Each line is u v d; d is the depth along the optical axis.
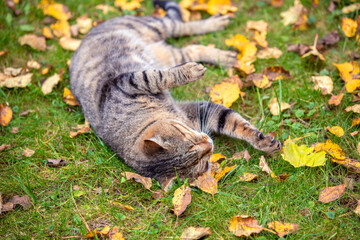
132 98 1.03
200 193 0.95
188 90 1.17
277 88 1.12
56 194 0.96
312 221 0.87
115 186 0.98
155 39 1.28
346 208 0.89
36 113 1.14
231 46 1.26
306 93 1.10
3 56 1.27
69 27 1.31
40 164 1.03
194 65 1.00
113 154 1.03
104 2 1.40
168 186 0.94
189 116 1.07
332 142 0.98
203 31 1.30
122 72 1.09
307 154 0.94
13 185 0.99
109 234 0.89
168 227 0.89
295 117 1.06
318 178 0.94
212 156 0.99
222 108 1.05
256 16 1.31
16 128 1.10
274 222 0.86
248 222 0.86
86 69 1.13
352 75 1.08
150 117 1.01
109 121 1.03
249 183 0.95
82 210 0.94
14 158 1.04
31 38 1.29
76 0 1.40
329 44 1.19
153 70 1.02
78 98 1.13
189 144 0.93
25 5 1.39
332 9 1.27
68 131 1.10
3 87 1.19
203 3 1.37
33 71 1.24
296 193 0.92
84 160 1.03
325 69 1.14
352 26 1.18
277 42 1.24
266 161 0.99
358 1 1.25
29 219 0.93
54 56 1.28
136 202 0.95
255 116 1.08
